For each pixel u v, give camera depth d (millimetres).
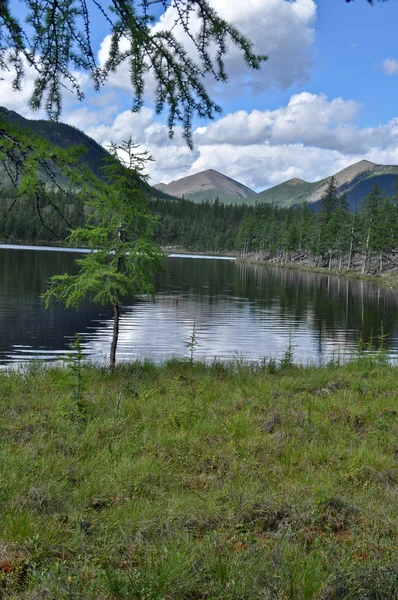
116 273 14148
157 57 4062
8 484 5598
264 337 26938
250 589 3750
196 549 4359
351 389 13273
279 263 134250
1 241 154875
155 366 16969
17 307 32188
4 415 9156
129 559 4250
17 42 3709
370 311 40219
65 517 5043
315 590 3795
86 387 10945
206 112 4316
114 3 3693
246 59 3926
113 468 6488
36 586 3676
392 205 102438
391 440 8266
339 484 6309
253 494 5695
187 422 9062
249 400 11500
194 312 35500
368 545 4523
